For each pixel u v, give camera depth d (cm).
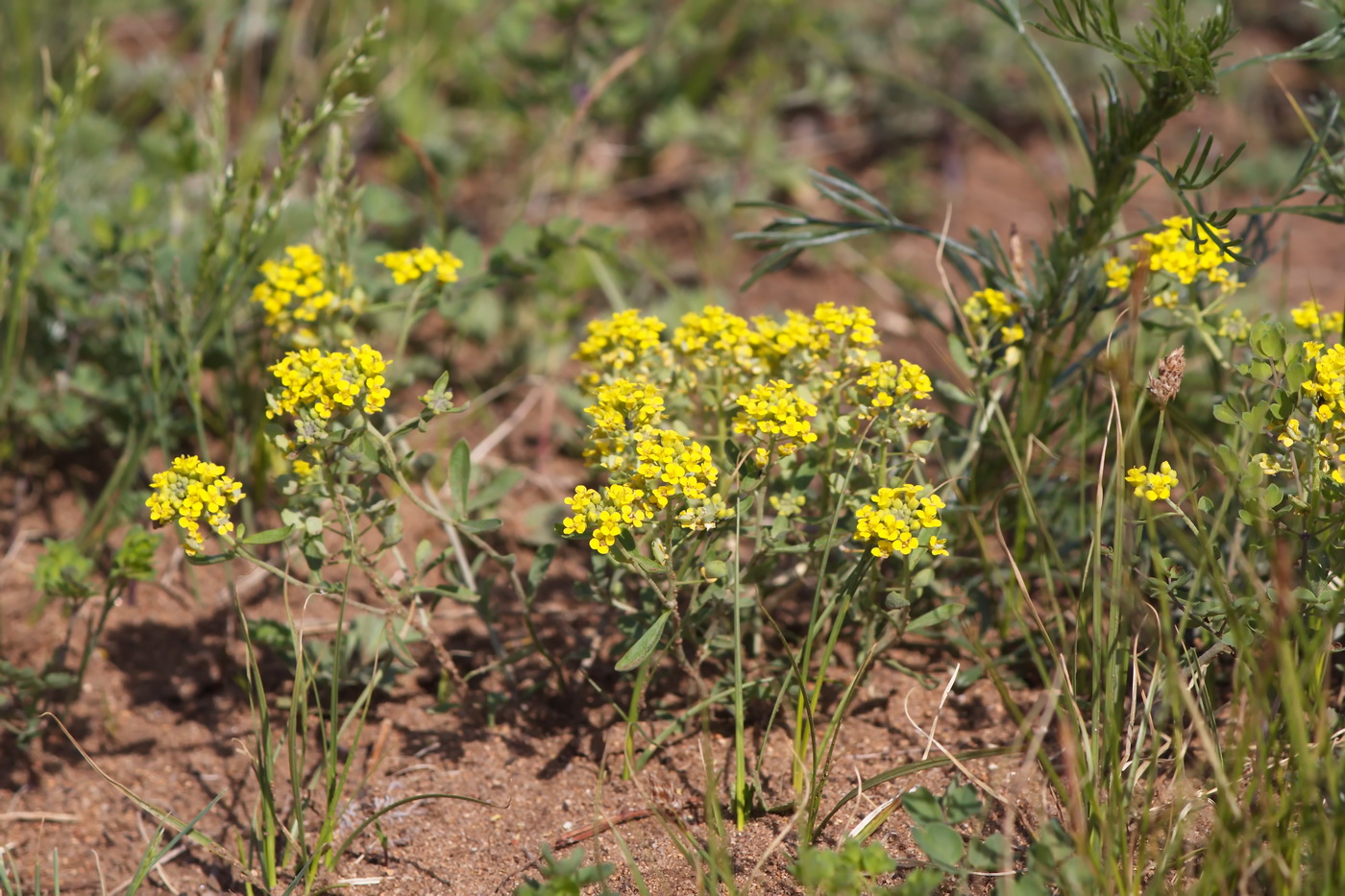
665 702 238
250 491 284
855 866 175
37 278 299
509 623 262
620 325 223
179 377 265
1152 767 179
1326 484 193
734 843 207
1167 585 197
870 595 211
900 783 218
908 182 429
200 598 271
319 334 252
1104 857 178
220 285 275
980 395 235
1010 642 247
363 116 432
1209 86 210
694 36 430
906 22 461
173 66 439
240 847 214
